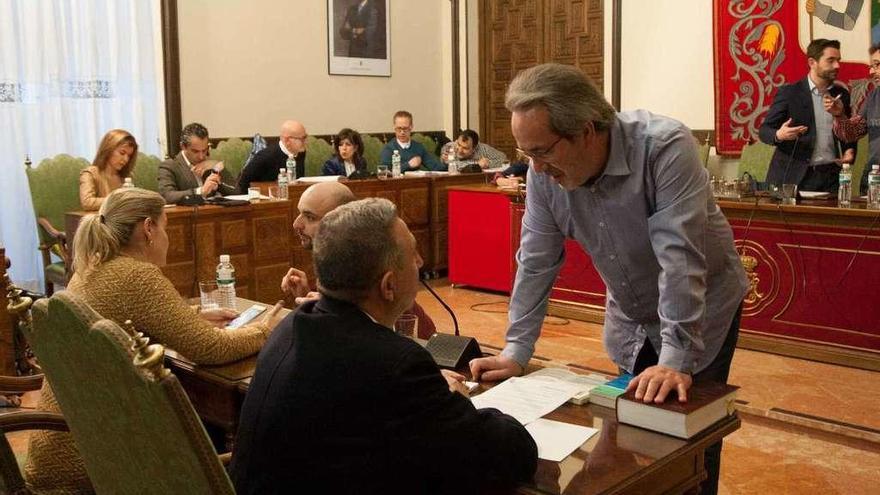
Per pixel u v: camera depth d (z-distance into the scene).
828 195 4.77
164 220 2.35
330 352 1.39
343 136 6.92
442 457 1.36
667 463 1.51
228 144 7.01
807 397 4.03
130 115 6.71
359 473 1.36
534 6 8.43
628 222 1.95
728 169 7.14
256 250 5.43
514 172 6.96
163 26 6.77
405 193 6.67
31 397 4.20
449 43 8.89
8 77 6.11
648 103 7.60
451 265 6.60
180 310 2.23
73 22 6.38
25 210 6.26
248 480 1.44
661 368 1.73
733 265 2.11
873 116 5.01
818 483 3.18
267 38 7.50
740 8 6.89
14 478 2.03
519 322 2.04
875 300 4.34
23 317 1.80
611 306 2.27
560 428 1.63
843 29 6.45
